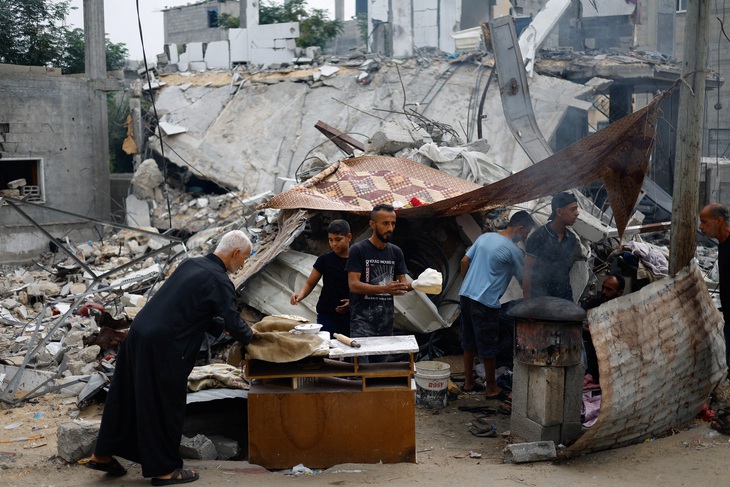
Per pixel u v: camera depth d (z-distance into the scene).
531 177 6.52
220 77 19.03
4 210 16.08
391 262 5.92
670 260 5.70
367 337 5.39
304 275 8.19
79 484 4.66
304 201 8.43
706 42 5.43
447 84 16.53
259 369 4.99
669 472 4.68
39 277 14.07
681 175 5.57
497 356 7.65
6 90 16.23
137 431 4.55
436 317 8.05
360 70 17.72
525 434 5.59
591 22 20.34
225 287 4.68
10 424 6.15
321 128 11.99
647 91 18.73
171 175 17.36
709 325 5.63
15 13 21.06
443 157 9.93
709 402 6.08
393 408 4.98
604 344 5.02
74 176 17.41
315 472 4.90
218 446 5.33
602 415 4.91
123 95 22.03
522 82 12.81
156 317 4.54
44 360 7.96
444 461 5.15
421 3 20.66
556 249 6.59
